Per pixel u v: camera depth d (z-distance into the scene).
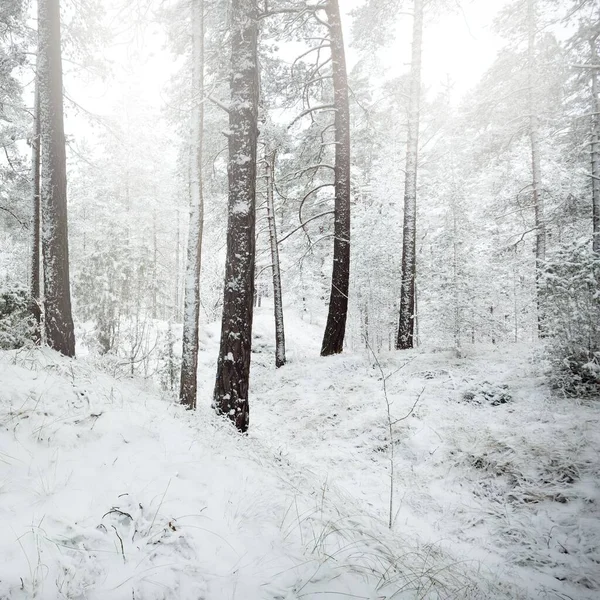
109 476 3.24
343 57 11.92
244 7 6.61
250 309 6.57
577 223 16.17
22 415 3.66
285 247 18.06
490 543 4.35
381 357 10.76
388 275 17.66
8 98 11.15
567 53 13.36
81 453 3.47
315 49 11.63
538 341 10.66
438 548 4.11
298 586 2.68
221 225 15.69
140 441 4.00
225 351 6.43
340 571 2.97
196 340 7.05
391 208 19.38
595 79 13.61
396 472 6.02
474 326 9.84
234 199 6.57
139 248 9.36
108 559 2.40
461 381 8.30
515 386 7.61
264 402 9.84
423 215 18.78
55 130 7.07
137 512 2.87
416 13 12.66
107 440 3.80
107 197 21.92
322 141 13.40
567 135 14.44
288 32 11.38
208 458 4.16
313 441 7.36
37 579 2.10
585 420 5.91
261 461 4.88
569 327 7.11
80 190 23.03
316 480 5.26
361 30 13.51
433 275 10.98
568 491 4.74
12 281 7.11
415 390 8.28
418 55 12.69
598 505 4.44
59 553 2.31
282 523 3.36
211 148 12.00
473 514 4.86
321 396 9.17
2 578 2.03
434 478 5.74
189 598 2.33
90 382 5.02
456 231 10.42
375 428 7.22
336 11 11.75
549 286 7.48
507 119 15.42
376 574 3.09
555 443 5.57
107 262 8.68
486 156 16.14
